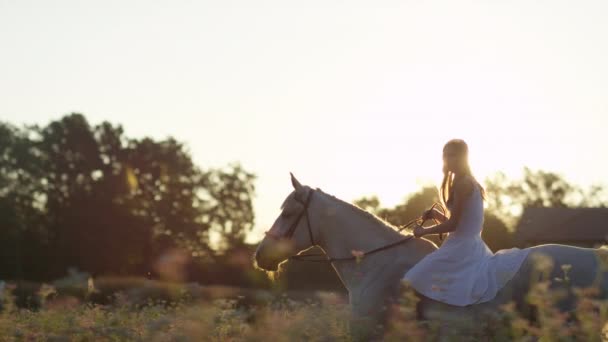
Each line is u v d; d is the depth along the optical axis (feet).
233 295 35.17
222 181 247.09
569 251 22.95
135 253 220.64
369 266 26.43
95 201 219.82
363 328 23.30
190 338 20.71
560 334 17.08
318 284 71.46
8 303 31.81
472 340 19.39
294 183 28.09
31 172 223.92
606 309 17.67
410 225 27.96
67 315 28.30
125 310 33.14
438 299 23.85
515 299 23.06
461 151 25.08
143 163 236.43
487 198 25.63
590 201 240.12
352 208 27.37
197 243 234.58
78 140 229.86
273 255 28.09
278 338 20.22
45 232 223.30
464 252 24.23
